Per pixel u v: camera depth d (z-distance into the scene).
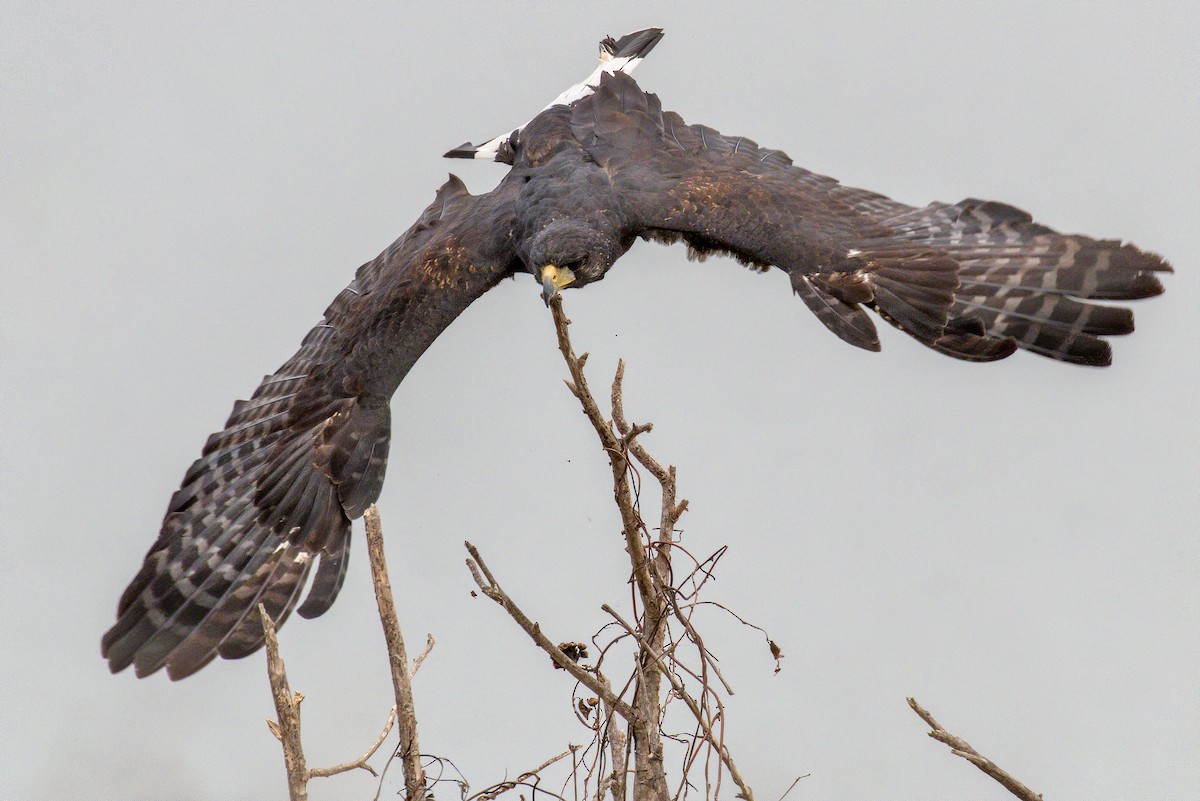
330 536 10.80
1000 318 10.83
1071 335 10.73
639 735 8.80
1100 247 10.70
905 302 10.55
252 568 10.89
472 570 8.37
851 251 10.98
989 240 11.11
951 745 8.05
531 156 12.52
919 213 11.49
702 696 8.58
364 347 11.52
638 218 11.51
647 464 9.64
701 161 12.11
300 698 8.54
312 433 11.30
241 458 11.53
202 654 10.66
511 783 9.60
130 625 10.91
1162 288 10.50
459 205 12.81
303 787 8.49
